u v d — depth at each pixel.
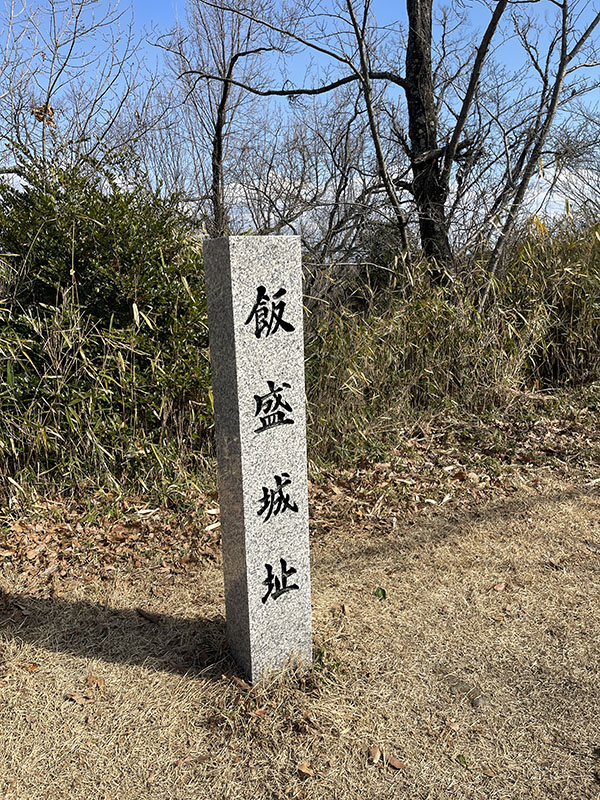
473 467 4.98
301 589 2.66
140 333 4.62
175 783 2.26
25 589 3.40
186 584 3.49
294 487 2.56
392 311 6.06
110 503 4.23
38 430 4.15
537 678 2.76
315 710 2.54
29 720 2.51
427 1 7.85
